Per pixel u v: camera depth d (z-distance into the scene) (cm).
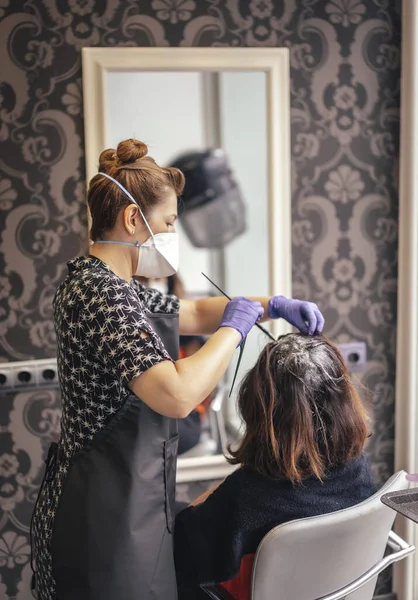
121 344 120
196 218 205
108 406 129
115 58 180
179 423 201
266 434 123
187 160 200
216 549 129
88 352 126
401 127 198
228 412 204
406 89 195
